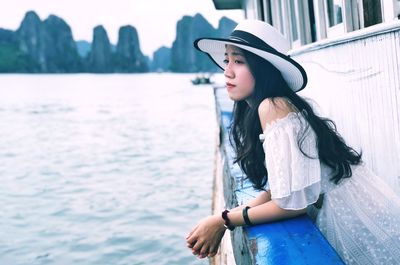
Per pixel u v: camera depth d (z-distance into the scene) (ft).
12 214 31.42
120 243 24.17
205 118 123.54
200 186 39.11
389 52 6.48
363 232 6.08
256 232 5.97
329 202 6.20
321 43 9.97
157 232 25.89
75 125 109.29
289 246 5.52
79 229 27.27
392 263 6.03
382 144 7.05
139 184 40.93
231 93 6.17
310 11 13.17
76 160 57.67
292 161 5.50
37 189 40.40
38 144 75.51
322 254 5.32
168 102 200.03
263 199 6.34
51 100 220.43
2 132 95.14
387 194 6.30
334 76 9.33
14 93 291.38
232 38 6.08
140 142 75.61
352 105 8.23
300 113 5.82
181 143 73.05
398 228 6.11
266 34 5.94
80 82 573.33
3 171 50.60
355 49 7.91
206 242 6.12
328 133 5.91
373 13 7.80
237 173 10.61
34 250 23.59
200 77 414.62
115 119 123.95
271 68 5.90
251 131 6.30
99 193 37.73
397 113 6.40
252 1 24.62
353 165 6.30
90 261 21.71
